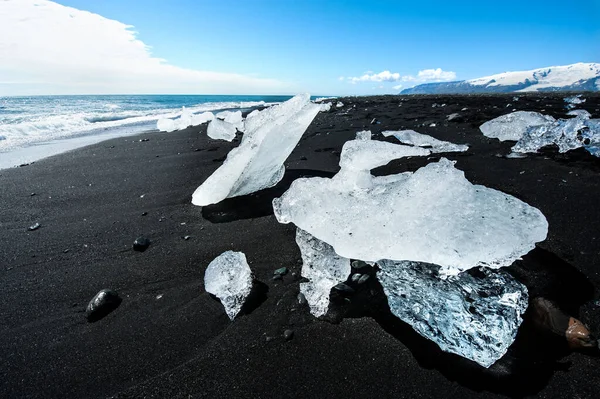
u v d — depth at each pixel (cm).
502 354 114
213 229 230
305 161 371
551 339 119
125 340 138
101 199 298
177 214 258
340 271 159
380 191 184
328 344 131
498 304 125
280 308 151
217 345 133
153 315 151
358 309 146
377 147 223
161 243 214
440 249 133
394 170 311
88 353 132
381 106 980
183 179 350
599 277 145
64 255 204
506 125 412
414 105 952
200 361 126
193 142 584
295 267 181
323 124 644
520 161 307
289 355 127
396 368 118
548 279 146
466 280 135
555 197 225
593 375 107
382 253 144
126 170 393
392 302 142
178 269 185
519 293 130
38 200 299
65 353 133
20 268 191
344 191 197
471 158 328
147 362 127
